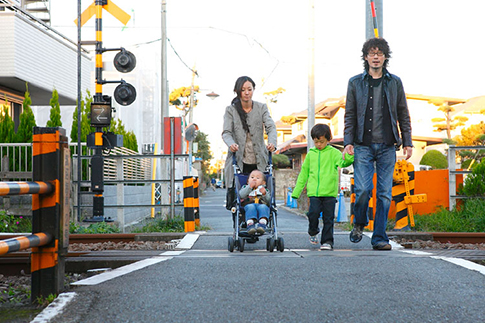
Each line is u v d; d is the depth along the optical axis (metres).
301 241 6.98
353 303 2.64
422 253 4.67
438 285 3.07
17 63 13.74
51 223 3.06
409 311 2.50
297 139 54.75
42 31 15.26
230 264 3.85
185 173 24.06
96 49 10.27
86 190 11.10
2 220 8.91
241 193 5.69
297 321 2.34
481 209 8.74
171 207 9.73
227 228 10.48
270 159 5.96
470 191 9.45
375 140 5.80
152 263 3.91
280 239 5.57
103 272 3.58
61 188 3.09
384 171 5.84
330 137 6.25
